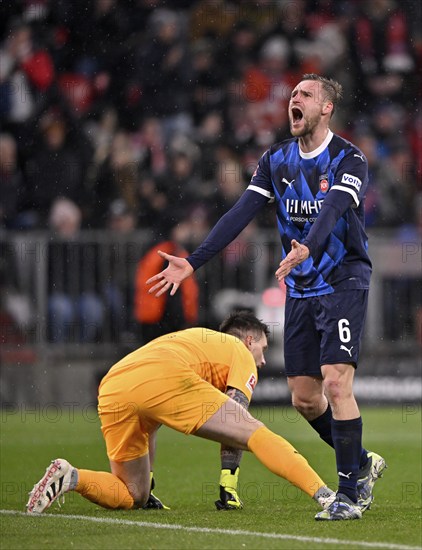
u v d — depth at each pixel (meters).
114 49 54.62
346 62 58.44
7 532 16.05
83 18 54.78
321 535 15.37
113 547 14.44
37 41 54.31
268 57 56.81
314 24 58.25
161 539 15.11
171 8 56.12
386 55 59.34
